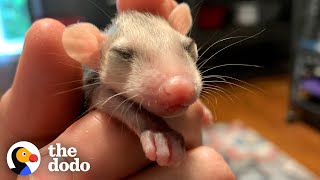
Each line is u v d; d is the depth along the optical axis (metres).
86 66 0.06
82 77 0.06
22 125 0.06
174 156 0.05
